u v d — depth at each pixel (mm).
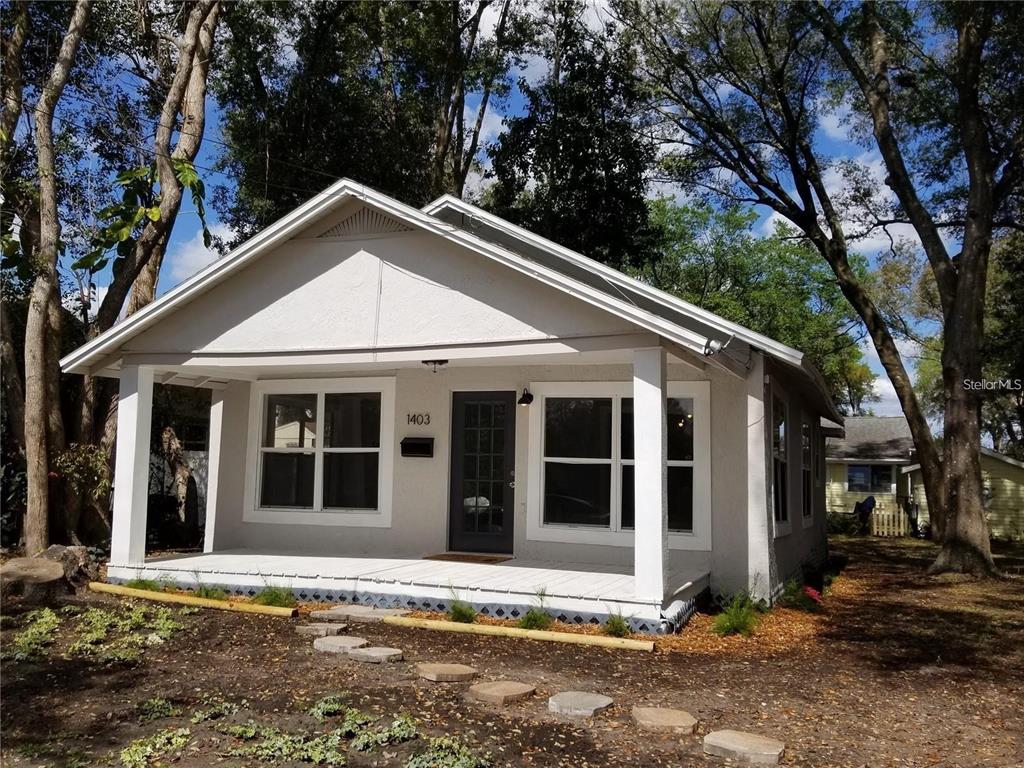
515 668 6500
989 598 11758
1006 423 39188
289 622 8148
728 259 37250
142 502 10297
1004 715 5750
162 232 13648
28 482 11547
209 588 9477
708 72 21438
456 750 4555
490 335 8500
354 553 11492
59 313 12234
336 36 21875
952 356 15367
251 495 12297
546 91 21938
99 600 9156
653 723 5105
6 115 12570
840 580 14109
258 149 21312
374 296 9109
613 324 7973
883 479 32625
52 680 6000
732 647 7617
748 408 9617
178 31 16766
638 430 7855
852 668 7023
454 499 11273
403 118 23031
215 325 9836
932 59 18250
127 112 17047
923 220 16547
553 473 10625
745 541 9531
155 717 5156
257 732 4852
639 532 7820
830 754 4793
